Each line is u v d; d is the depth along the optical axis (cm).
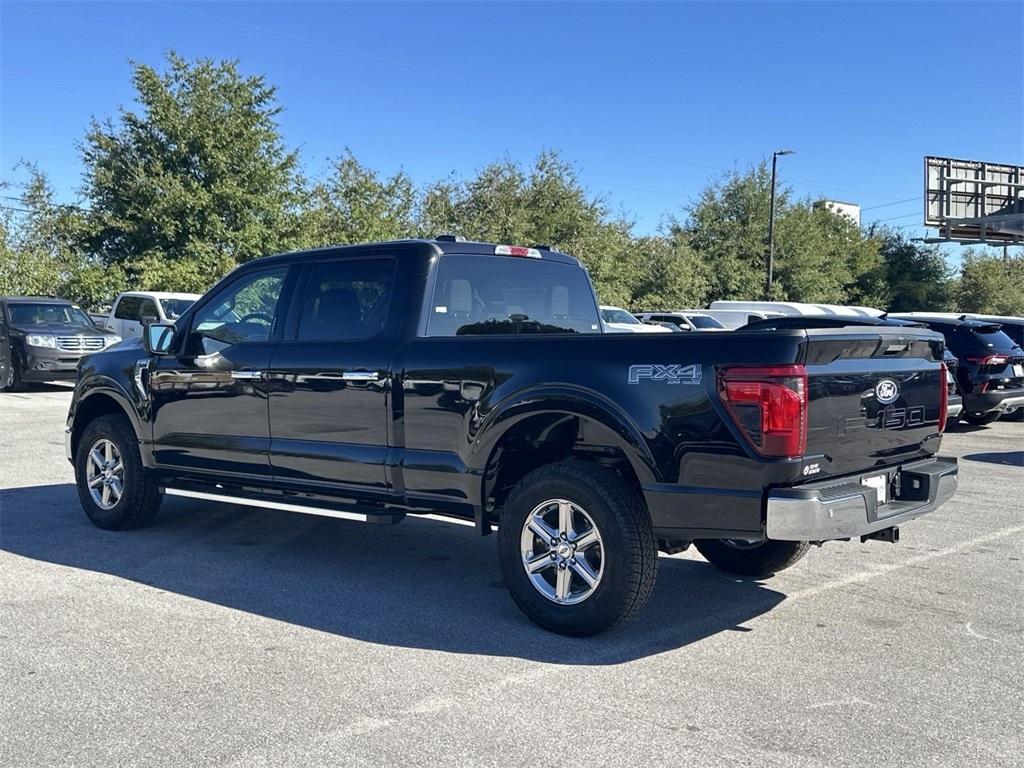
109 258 3109
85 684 415
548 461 537
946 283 5553
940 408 536
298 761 343
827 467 450
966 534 739
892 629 503
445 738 363
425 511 544
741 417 432
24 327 1842
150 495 698
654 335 464
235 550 665
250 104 3150
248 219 3106
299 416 587
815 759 348
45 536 696
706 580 601
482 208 3722
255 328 623
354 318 577
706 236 4653
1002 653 466
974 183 3269
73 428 738
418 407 534
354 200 3509
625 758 348
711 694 409
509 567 500
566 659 452
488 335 520
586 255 3753
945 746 361
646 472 455
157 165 2988
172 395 657
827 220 5362
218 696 403
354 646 468
